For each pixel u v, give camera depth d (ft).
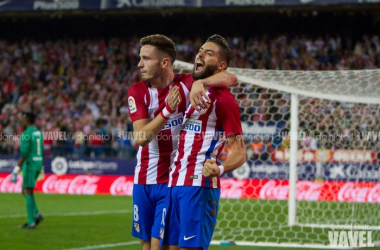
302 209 88.38
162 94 34.40
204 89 31.22
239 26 183.62
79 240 63.46
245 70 69.46
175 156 33.45
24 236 65.72
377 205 90.12
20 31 198.49
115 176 130.62
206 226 32.14
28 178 71.67
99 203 107.96
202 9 164.04
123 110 169.17
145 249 36.37
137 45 188.85
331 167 107.24
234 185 120.57
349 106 93.30
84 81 182.80
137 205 36.04
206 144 32.09
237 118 31.89
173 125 34.42
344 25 174.91
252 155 120.37
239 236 69.46
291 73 67.21
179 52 184.14
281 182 116.57
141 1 154.71
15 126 166.30
